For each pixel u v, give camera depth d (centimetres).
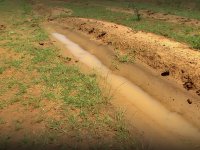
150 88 195
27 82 199
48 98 176
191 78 188
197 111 164
